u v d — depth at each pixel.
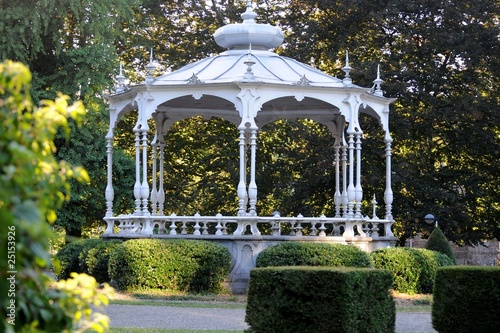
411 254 18.81
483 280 12.38
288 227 34.09
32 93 28.11
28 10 27.59
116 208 30.73
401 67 30.62
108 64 29.53
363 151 30.92
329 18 33.50
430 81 30.48
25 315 4.32
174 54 35.22
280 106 23.67
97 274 18.92
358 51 33.19
